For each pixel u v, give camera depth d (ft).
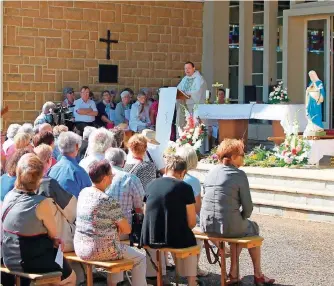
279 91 50.55
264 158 46.29
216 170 26.50
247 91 60.85
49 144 29.78
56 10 56.85
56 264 22.20
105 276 28.09
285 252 32.09
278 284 27.40
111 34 59.11
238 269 27.22
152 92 60.90
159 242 24.88
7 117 55.36
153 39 60.95
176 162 25.39
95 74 58.65
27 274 21.84
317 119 45.55
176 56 62.08
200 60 63.16
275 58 63.31
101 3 58.59
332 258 31.12
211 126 53.78
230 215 26.05
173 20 61.77
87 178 26.23
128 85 60.08
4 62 55.11
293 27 61.00
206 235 26.50
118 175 26.11
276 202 40.19
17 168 22.29
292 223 38.11
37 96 56.49
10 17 55.11
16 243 22.02
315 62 61.21
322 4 58.75
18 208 21.98
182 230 24.91
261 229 36.68
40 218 22.00
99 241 23.45
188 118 48.37
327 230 36.29
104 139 28.45
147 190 25.48
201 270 28.60
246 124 51.85
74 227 24.93
